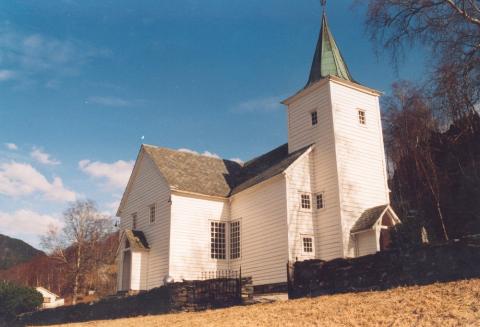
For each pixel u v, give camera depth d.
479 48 21.42
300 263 19.11
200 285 19.70
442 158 34.34
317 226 26.11
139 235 30.70
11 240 116.56
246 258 27.84
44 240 64.75
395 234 21.84
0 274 92.38
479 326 9.42
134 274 29.16
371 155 27.59
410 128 36.78
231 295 19.83
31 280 86.00
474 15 22.08
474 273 13.45
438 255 14.45
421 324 10.27
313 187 26.80
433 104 23.27
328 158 26.38
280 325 12.59
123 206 34.69
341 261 17.47
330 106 26.88
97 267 66.25
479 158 30.75
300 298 17.70
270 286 25.31
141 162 33.41
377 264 16.19
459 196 31.39
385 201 27.27
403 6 23.05
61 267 69.00
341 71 29.78
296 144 29.20
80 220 63.72
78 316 26.59
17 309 34.84
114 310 23.67
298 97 29.52
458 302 11.30
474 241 13.66
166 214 28.84
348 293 16.38
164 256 28.12
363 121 28.12
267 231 26.47
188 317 16.77
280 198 25.88
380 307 12.49
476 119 27.00
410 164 36.84
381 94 29.34
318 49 31.08
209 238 29.09
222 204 30.23
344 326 11.34
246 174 33.03
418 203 34.62
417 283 14.80
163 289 20.52
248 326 13.09
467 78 21.58
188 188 29.25
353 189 25.92
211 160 35.12
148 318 18.39
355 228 24.88
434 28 22.30
